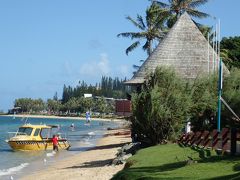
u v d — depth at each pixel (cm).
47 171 2955
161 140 2870
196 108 2928
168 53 3922
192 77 3759
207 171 1611
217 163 1755
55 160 3706
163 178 1562
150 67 3900
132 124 2953
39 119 19325
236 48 7238
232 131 1952
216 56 3950
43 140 4578
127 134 7019
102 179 2186
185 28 4044
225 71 3819
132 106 2909
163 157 2166
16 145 4450
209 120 2941
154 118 2817
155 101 2822
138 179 1633
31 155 4138
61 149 4694
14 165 3431
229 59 6291
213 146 2198
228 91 2983
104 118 18512
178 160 2000
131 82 3925
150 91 2867
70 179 2378
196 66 3825
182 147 2520
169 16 6556
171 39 3997
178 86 2916
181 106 2838
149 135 2886
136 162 2127
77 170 2747
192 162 1823
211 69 3828
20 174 2931
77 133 8138
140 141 2991
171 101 2841
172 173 1656
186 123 2948
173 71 2962
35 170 3111
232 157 1881
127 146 3039
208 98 2941
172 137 2842
